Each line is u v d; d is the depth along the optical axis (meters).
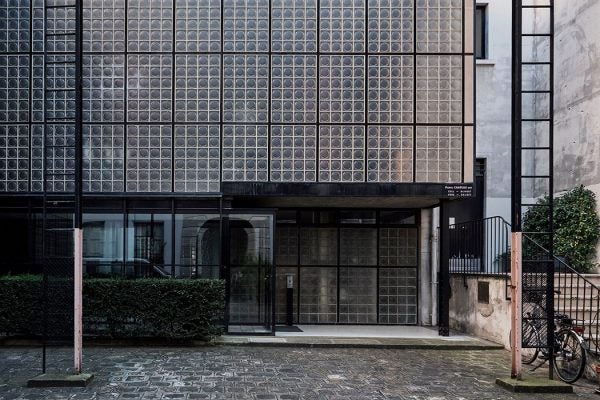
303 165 10.84
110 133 10.74
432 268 13.09
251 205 12.64
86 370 8.13
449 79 10.91
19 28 10.84
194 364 8.62
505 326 10.31
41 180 10.74
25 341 10.09
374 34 10.96
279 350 9.90
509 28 15.02
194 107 10.84
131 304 9.94
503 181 14.91
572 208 12.88
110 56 10.78
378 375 8.17
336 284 13.09
